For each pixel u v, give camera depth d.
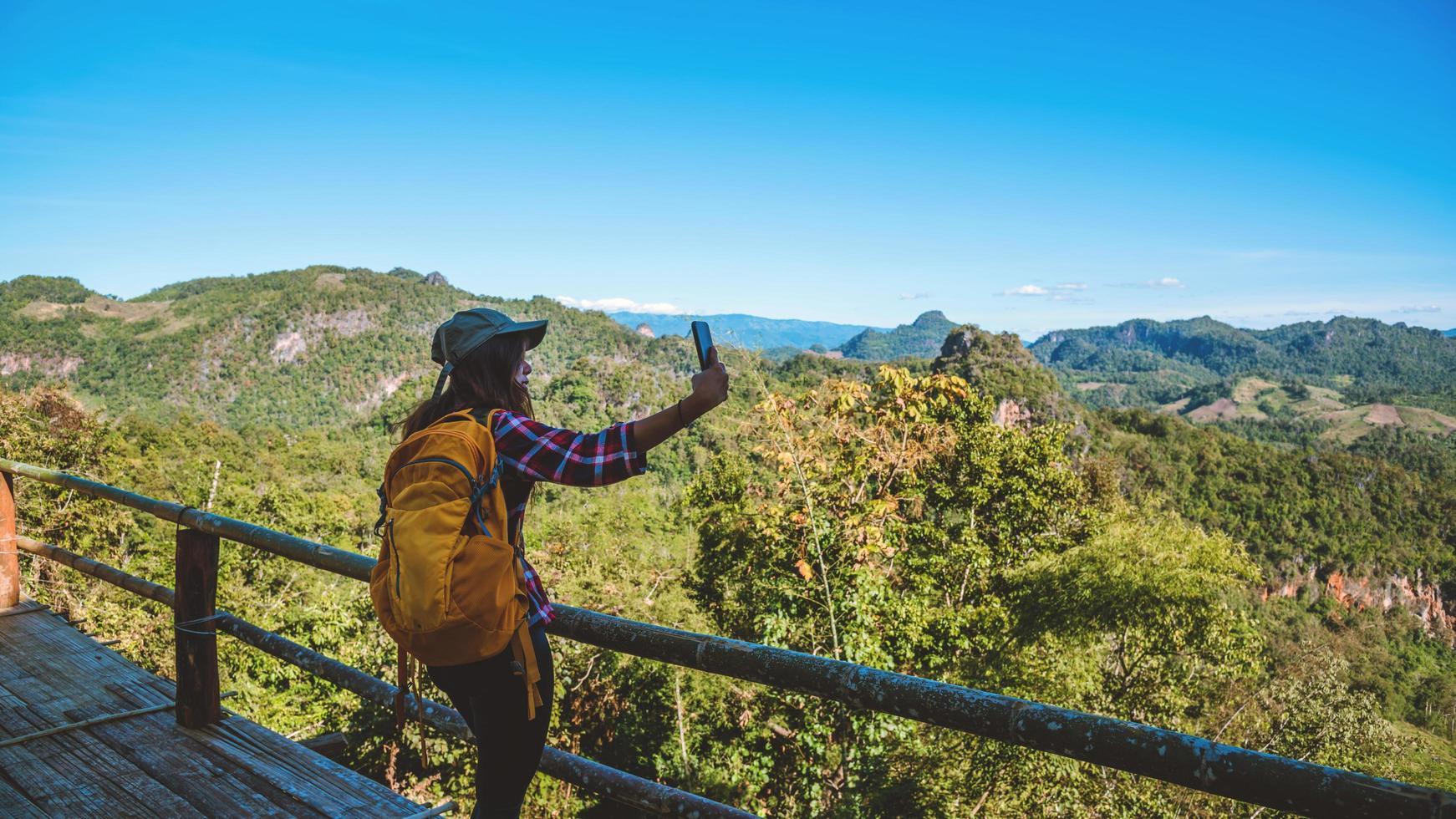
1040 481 19.45
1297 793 1.05
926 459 14.09
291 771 2.57
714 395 1.37
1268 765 1.08
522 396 1.66
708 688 13.87
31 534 18.02
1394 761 11.47
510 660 1.53
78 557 3.72
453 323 1.63
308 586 18.53
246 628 2.78
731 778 13.58
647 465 1.41
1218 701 13.22
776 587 11.98
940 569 16.73
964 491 18.64
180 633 2.83
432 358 1.68
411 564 1.37
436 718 2.24
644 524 35.00
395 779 14.20
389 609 1.47
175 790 2.46
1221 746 1.12
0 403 20.20
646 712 15.62
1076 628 11.95
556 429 1.48
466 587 1.38
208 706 2.86
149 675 3.34
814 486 11.78
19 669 3.38
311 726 15.77
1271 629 36.91
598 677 14.83
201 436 84.88
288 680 16.45
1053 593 12.49
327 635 16.08
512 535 1.56
